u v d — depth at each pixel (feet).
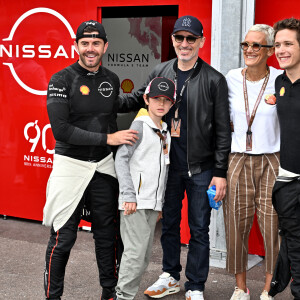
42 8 14.73
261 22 12.52
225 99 9.86
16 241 14.49
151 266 12.85
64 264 9.62
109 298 10.21
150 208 9.54
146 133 9.51
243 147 9.80
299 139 8.39
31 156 15.71
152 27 15.64
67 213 9.52
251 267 12.78
